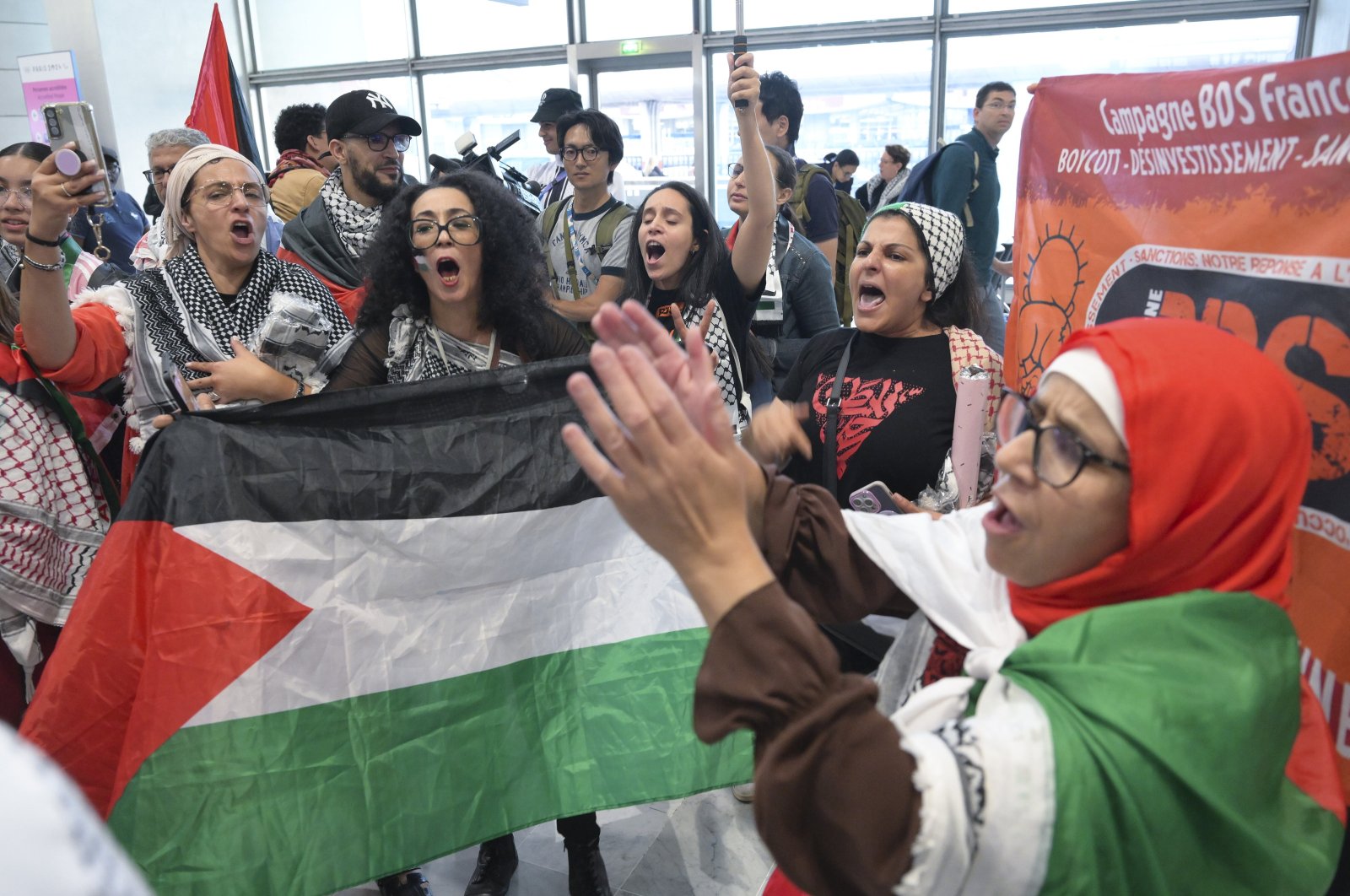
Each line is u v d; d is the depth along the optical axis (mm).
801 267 3129
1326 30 6445
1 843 249
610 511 1693
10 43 8000
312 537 1474
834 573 995
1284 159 1013
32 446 1799
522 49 8508
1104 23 7141
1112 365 696
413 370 1874
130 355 1907
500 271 1887
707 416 669
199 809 1375
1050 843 618
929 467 1754
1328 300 958
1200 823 659
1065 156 1425
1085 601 754
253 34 9258
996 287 4043
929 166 3910
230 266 2059
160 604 1382
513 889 2031
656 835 2186
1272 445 698
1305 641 991
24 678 1934
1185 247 1161
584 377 639
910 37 7574
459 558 1577
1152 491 686
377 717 1504
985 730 650
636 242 2514
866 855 614
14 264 2818
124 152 8172
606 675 1674
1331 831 737
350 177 3033
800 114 4109
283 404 1497
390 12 8781
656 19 8086
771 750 627
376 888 2000
